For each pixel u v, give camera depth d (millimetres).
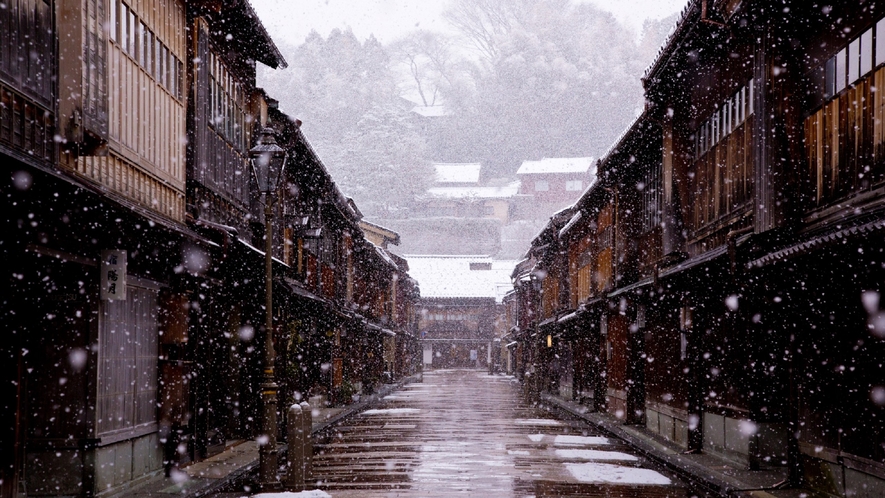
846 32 11445
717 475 13820
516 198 110062
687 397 17672
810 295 12062
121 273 11320
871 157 10664
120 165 12219
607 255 30969
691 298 17672
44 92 9984
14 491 9430
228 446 17781
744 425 14898
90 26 10812
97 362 11320
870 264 10109
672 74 19438
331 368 33375
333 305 31922
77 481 11133
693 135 19891
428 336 97875
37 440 11180
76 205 9555
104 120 11234
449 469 15570
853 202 10969
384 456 17625
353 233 41219
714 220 17641
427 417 28938
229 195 18469
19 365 9523
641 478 14430
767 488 12383
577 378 37812
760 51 13352
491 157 118938
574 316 33188
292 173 26281
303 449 13141
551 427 25250
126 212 10062
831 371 11375
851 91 11227
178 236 12938
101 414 11477
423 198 108375
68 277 11336
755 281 12531
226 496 12406
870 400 10250
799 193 12617
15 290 9469
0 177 8016
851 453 10773
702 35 16734
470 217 107438
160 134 13992
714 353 17094
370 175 106688
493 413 31172
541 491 13055
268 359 13562
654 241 23656
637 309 23344
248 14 17406
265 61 21125
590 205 33719
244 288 19484
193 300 14961
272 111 22188
